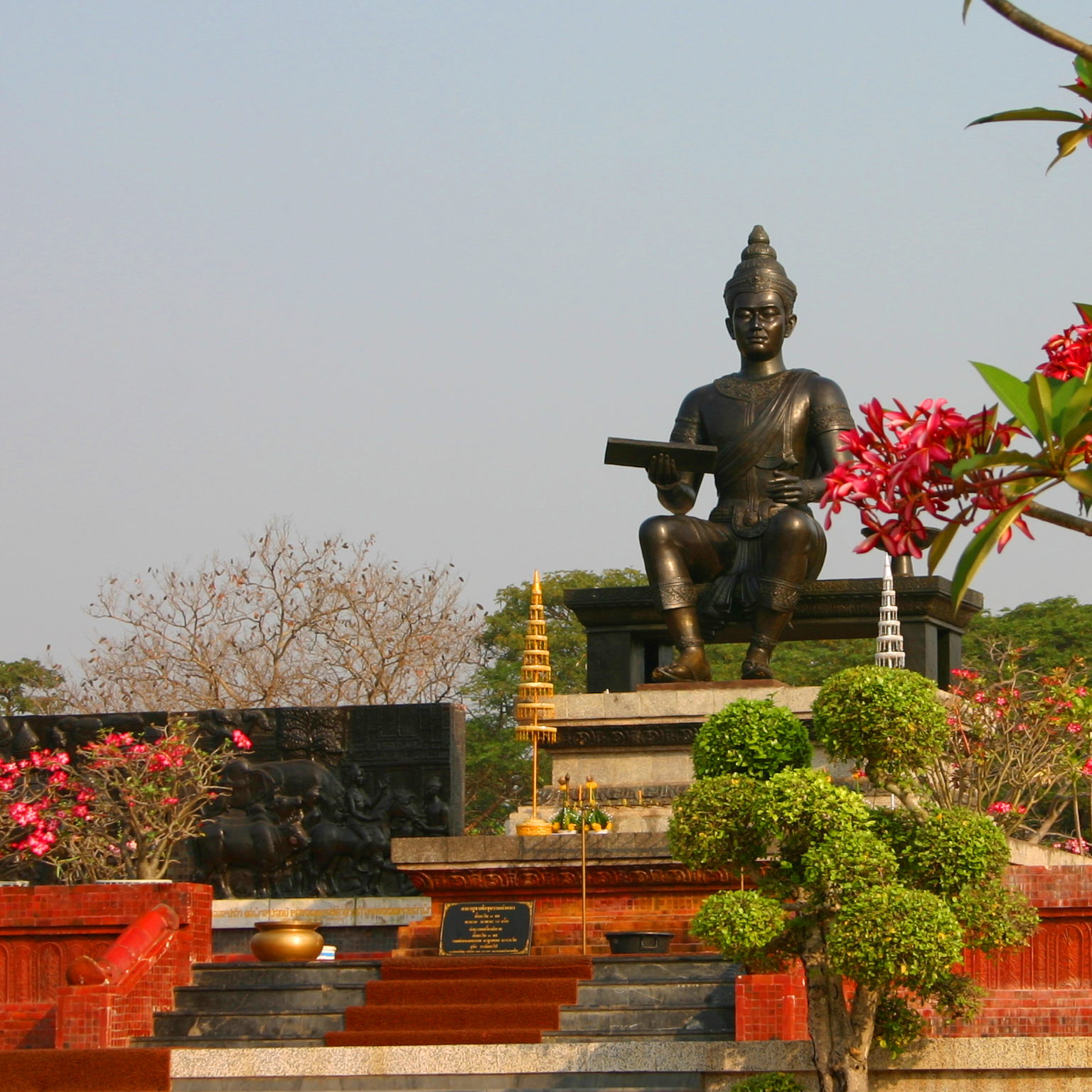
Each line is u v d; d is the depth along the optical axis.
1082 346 8.73
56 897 19.69
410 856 20.39
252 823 25.27
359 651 43.97
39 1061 16.88
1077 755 23.41
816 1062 14.59
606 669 24.20
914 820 14.73
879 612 22.80
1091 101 8.28
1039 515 8.14
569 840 20.08
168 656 44.25
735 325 24.91
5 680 50.06
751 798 14.73
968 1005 14.71
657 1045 16.08
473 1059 16.48
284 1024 17.89
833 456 23.94
